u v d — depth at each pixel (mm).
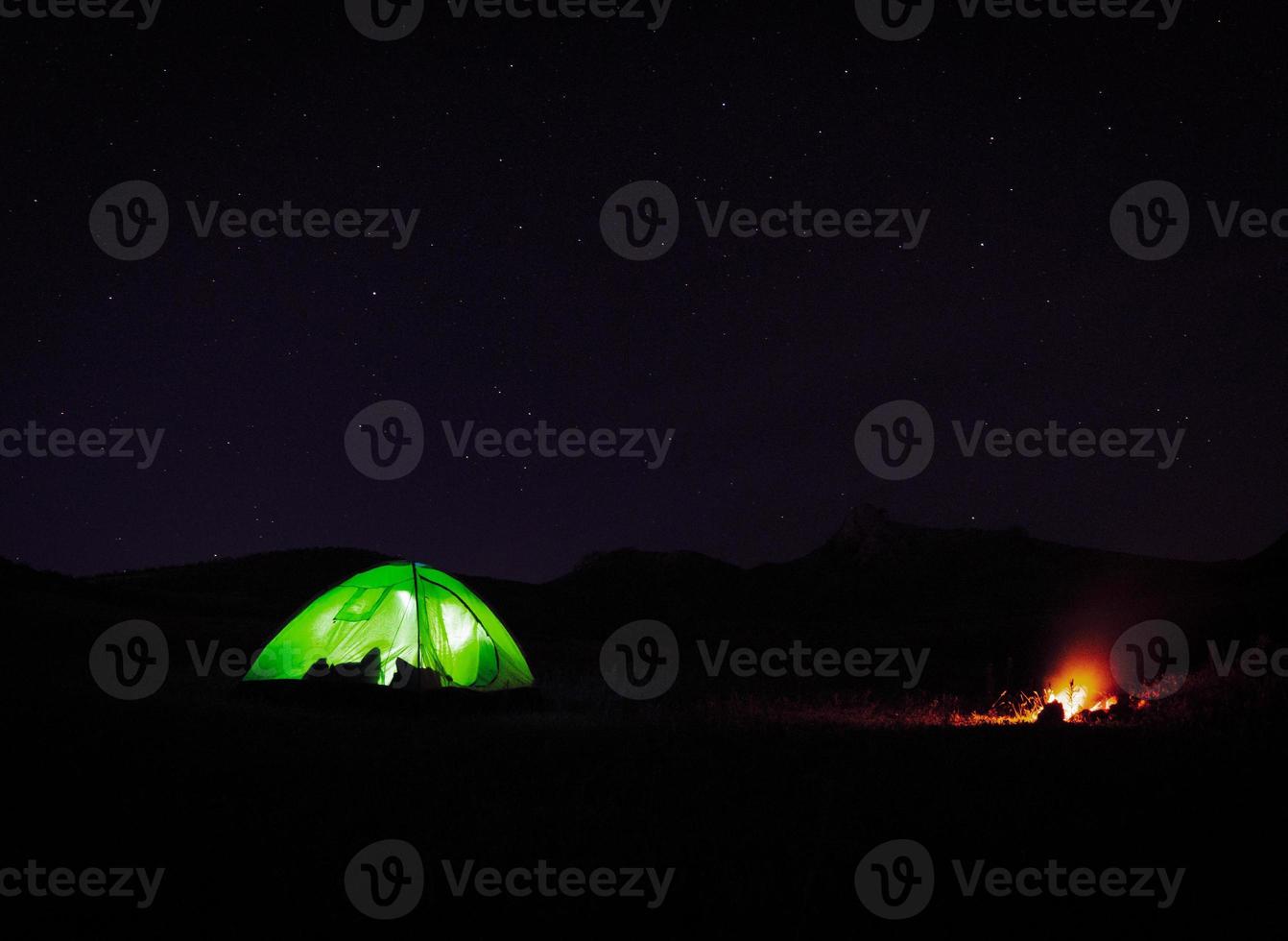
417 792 8312
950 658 28125
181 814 7184
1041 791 8320
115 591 30094
